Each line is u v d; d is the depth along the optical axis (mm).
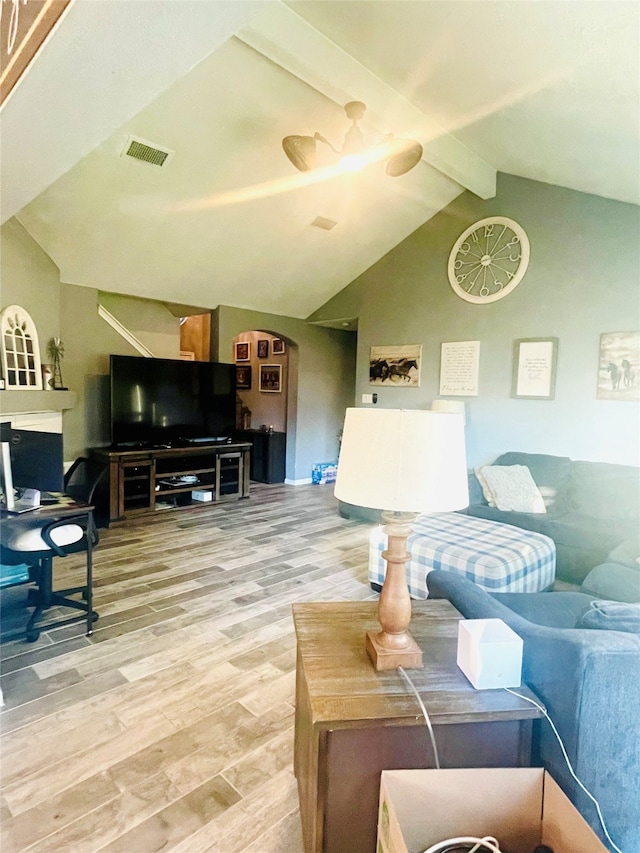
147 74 1417
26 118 1654
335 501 5902
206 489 5551
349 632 1491
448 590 1821
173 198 3904
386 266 5477
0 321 3340
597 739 1175
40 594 2727
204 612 2881
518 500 3814
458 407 4438
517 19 2010
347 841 1177
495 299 4516
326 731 1135
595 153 3033
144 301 6055
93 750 1771
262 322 6180
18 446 2520
